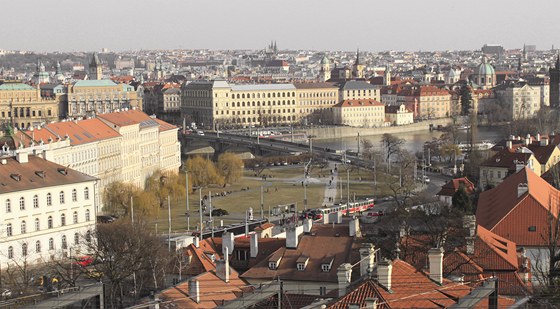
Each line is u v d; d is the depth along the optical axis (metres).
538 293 179.62
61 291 180.12
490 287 168.50
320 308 166.88
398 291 172.00
